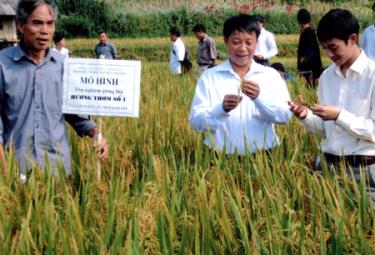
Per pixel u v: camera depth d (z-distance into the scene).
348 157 4.58
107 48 17.48
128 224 3.71
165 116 7.49
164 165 4.76
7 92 4.59
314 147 5.63
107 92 4.87
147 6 38.91
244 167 4.79
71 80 4.85
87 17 36.91
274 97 5.08
